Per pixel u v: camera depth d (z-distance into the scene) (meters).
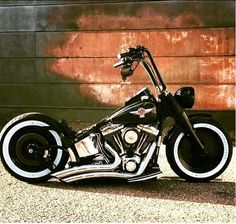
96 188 3.32
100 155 3.36
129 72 3.30
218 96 5.51
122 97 5.66
